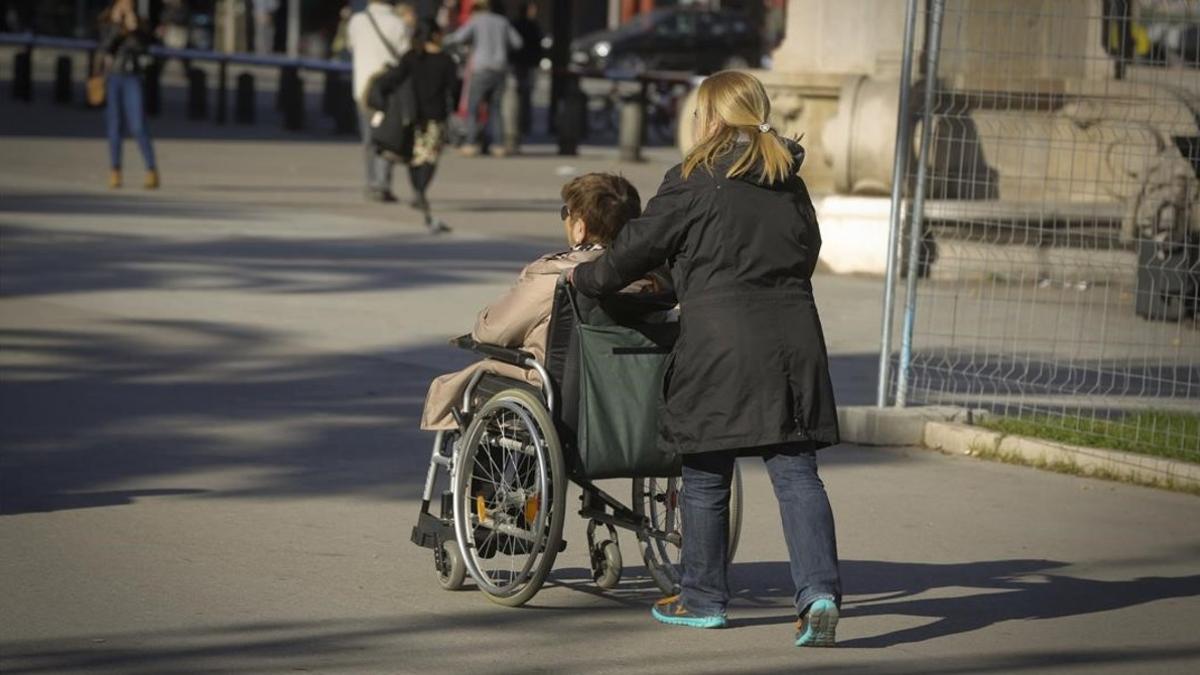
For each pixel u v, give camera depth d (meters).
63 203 58.59
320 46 171.88
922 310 43.53
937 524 25.39
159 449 27.91
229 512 24.39
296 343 36.97
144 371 33.78
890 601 21.45
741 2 196.25
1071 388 34.47
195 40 185.00
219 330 38.03
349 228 56.12
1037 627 20.47
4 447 27.64
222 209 59.56
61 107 107.31
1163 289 41.53
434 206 64.56
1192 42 39.91
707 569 19.69
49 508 24.22
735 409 18.25
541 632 19.66
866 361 37.19
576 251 20.27
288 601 20.44
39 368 33.66
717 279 18.47
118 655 18.22
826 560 18.69
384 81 55.59
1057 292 46.31
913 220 31.27
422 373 34.50
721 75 19.11
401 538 23.44
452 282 45.62
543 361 19.95
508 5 170.88
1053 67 48.44
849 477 28.17
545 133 112.81
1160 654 19.52
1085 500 27.09
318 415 30.72
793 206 18.77
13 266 45.22
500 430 20.44
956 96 43.88
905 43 30.59
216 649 18.55
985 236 45.69
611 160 91.69
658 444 19.19
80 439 28.38
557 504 19.48
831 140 50.72
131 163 74.88
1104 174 47.53
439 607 20.48
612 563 21.36
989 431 30.02
